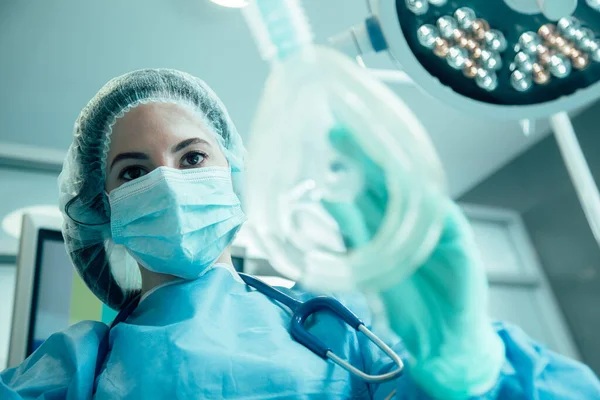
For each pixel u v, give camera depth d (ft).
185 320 3.07
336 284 1.79
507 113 2.29
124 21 6.46
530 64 2.25
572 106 2.27
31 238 4.81
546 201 9.71
